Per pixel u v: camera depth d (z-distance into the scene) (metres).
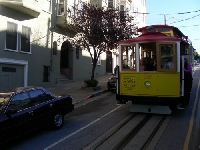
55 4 20.42
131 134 7.88
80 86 19.66
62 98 9.15
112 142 7.17
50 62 19.97
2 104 7.04
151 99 9.79
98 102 13.95
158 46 9.71
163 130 8.22
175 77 9.56
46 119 8.13
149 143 7.02
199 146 6.64
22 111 7.31
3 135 6.52
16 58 16.20
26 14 17.08
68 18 19.97
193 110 11.15
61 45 21.61
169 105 10.20
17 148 6.93
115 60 34.22
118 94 10.39
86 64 25.95
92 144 7.05
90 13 16.77
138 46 10.05
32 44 17.80
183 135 7.65
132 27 17.89
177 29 12.51
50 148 6.85
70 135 7.96
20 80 16.78
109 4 31.12
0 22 14.82
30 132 7.45
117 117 10.20
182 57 9.78
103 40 16.73
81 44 17.45
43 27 19.05
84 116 10.62
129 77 10.19
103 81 23.39
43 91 8.54
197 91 16.83
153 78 9.78
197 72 32.22
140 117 10.07
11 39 15.82
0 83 15.08
